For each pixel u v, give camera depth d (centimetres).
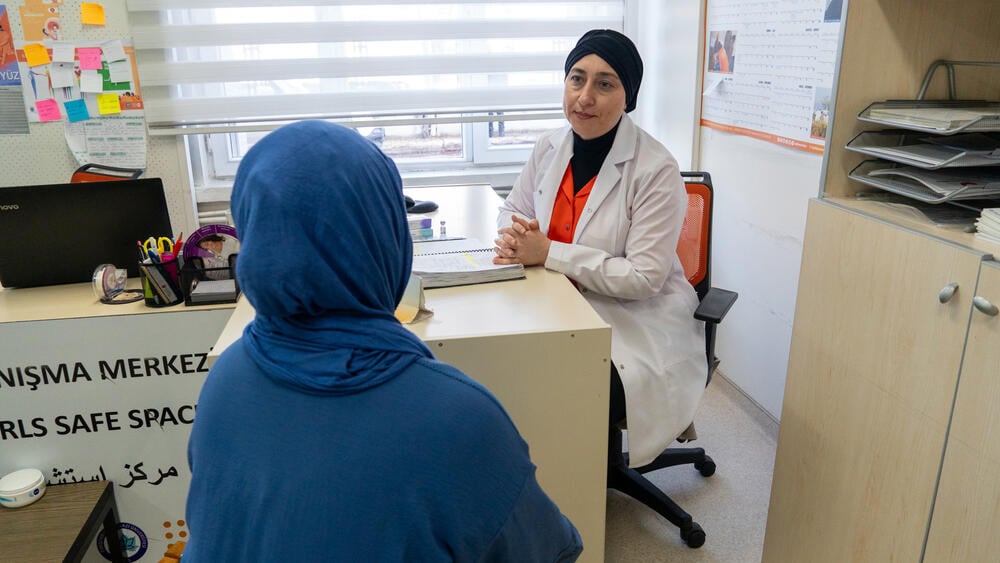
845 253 155
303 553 65
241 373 73
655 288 184
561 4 331
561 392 149
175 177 312
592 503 159
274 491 67
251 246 67
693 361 192
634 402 176
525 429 150
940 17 154
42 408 187
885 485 148
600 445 154
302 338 71
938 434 133
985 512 124
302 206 67
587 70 185
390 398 67
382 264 73
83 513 181
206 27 296
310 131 71
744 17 264
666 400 183
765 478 246
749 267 279
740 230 284
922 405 137
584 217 194
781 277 259
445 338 140
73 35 287
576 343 145
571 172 203
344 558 65
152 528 202
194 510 73
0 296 199
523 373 146
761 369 277
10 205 196
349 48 316
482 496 69
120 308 187
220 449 71
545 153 216
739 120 275
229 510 70
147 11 289
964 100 160
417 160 366
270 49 308
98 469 194
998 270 118
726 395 302
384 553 65
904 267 139
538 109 342
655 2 334
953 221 142
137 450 194
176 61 300
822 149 227
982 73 160
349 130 74
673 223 187
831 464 164
